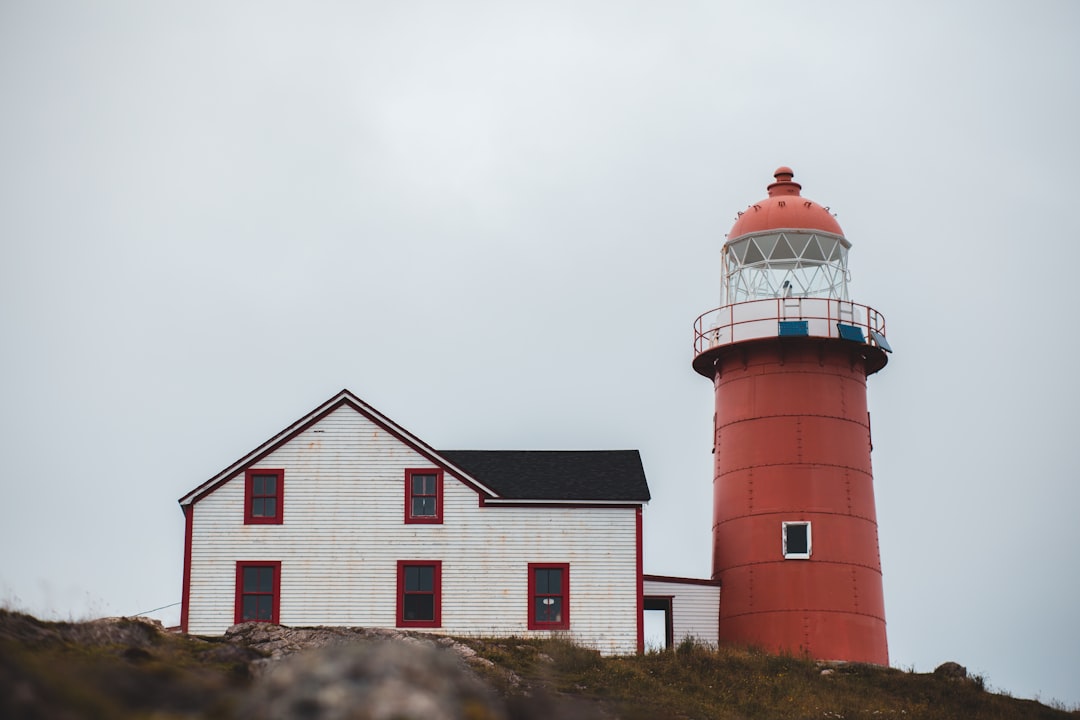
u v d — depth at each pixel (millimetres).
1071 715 43281
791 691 42625
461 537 47719
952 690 44531
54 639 30719
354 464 48156
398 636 43906
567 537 47844
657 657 45500
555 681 40938
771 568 50781
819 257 55062
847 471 51969
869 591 51031
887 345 53656
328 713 18422
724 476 53250
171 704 22141
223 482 47906
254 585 47219
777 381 52656
